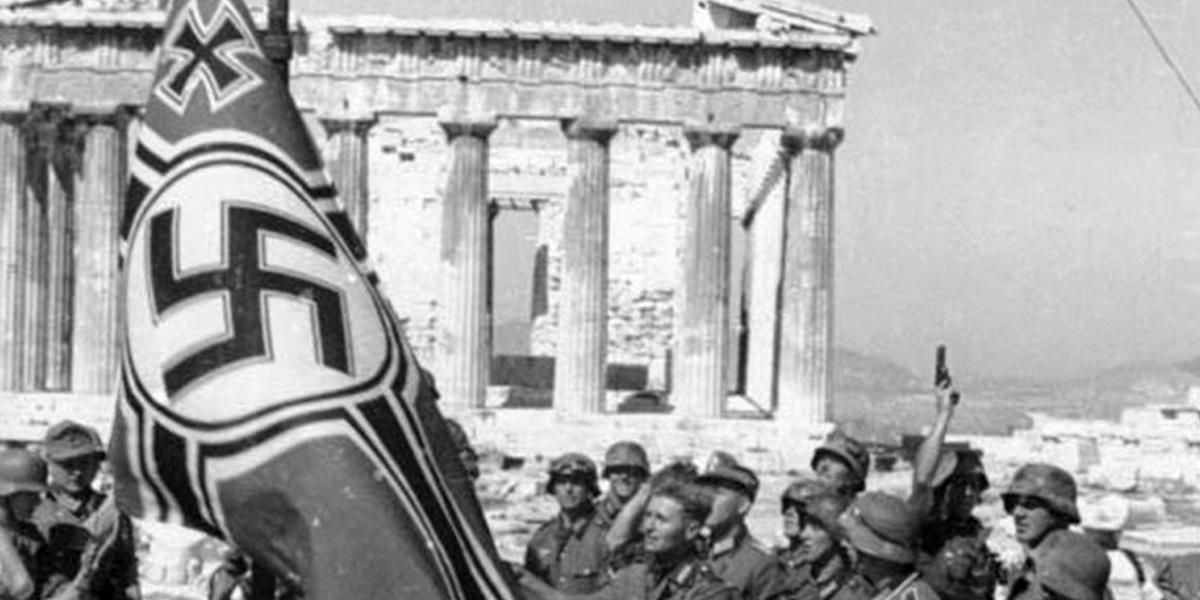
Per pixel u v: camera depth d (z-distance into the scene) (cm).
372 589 1223
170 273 1284
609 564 1947
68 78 7644
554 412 7488
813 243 7606
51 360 7931
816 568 1728
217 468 1248
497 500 6356
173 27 1345
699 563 1672
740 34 7562
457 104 7588
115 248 7656
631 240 9119
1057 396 13900
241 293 1275
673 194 9119
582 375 7556
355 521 1229
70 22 7600
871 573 1490
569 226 7606
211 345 1264
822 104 7619
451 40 7588
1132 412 8031
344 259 1311
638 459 2009
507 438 7356
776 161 8419
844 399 13625
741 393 9575
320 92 7594
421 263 8931
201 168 1302
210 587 2016
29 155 7775
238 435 1246
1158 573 2167
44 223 7819
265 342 1264
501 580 1305
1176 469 7031
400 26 7544
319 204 1322
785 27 7625
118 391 1304
